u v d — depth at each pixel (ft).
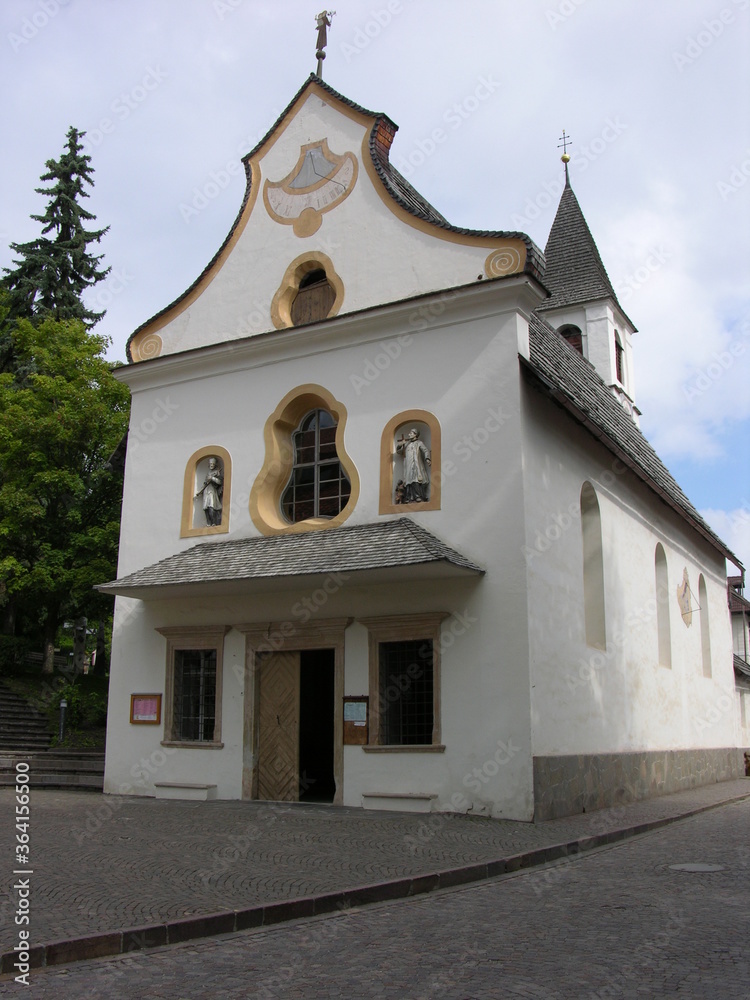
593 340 102.53
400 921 24.93
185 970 20.27
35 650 114.73
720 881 30.66
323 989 18.67
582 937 22.81
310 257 59.72
